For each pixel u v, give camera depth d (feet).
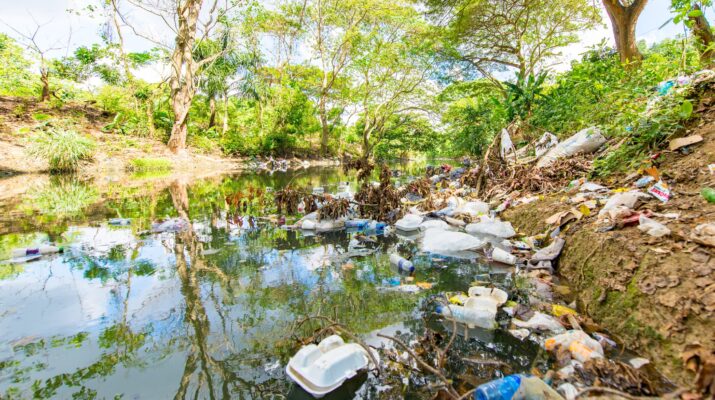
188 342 5.93
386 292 7.90
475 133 39.55
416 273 9.12
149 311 7.01
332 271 9.29
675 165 9.33
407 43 62.90
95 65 61.67
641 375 4.53
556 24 50.83
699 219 6.66
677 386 4.39
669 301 5.21
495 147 20.35
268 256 10.59
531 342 5.76
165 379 5.00
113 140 47.03
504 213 14.40
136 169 42.29
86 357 5.52
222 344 5.87
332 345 5.36
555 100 25.08
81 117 49.70
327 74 85.35
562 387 4.47
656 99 11.91
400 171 45.47
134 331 6.28
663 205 7.96
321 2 69.36
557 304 7.06
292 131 74.13
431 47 55.88
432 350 5.57
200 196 23.26
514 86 29.32
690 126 10.30
